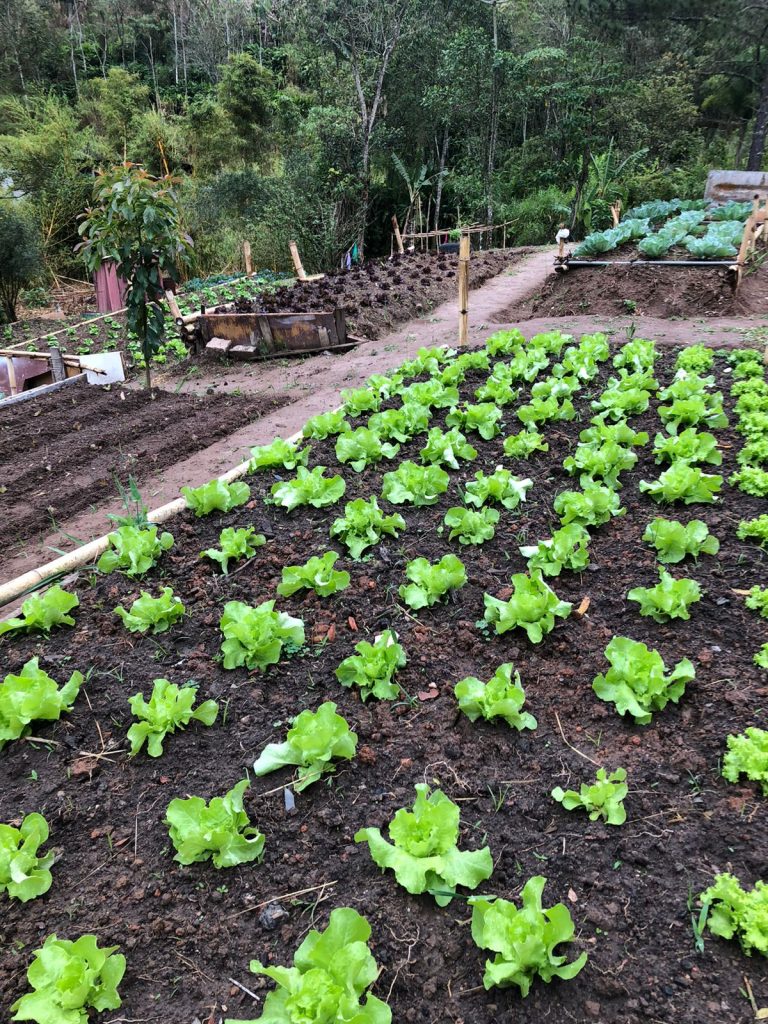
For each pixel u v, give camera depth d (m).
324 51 21.30
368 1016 1.68
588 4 21.02
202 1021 1.87
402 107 21.77
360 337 11.05
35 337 15.38
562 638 3.20
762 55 22.30
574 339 8.42
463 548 3.96
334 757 2.65
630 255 12.59
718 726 2.64
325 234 19.22
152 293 8.82
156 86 29.91
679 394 5.53
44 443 7.68
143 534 4.02
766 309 9.94
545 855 2.22
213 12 34.78
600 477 4.60
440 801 2.24
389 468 5.04
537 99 23.50
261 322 10.97
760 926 1.87
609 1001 1.83
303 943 1.91
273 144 24.25
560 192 23.75
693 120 24.05
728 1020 1.75
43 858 2.31
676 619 3.25
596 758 2.58
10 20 29.45
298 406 8.14
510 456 5.04
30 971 1.91
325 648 3.24
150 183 8.41
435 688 2.96
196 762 2.71
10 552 5.45
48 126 21.80
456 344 9.52
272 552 4.07
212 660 3.23
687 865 2.14
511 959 1.83
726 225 12.69
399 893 2.15
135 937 2.09
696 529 3.68
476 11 21.77
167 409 8.37
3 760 2.80
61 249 21.42
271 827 2.40
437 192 23.47
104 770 2.71
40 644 3.46
